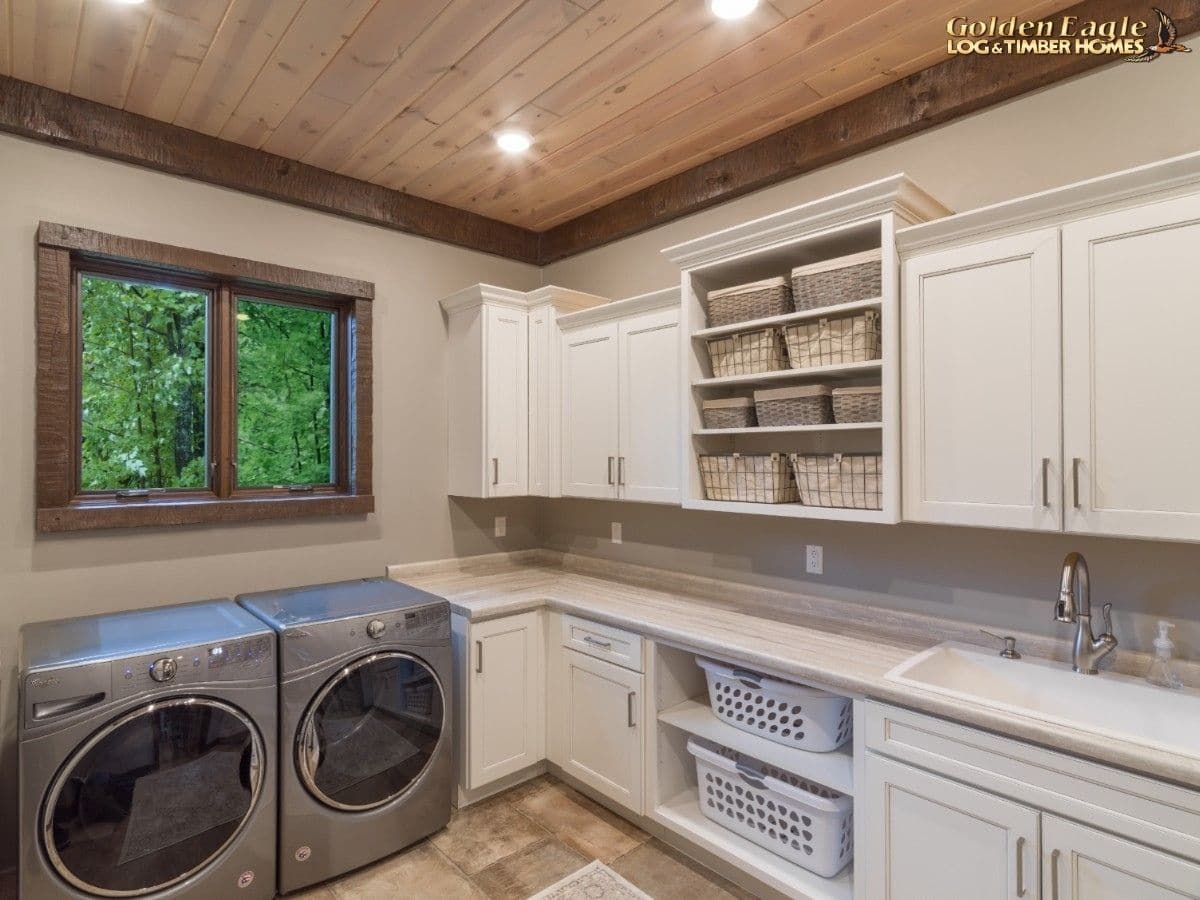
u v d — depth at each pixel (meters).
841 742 2.17
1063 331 1.74
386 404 3.24
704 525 3.03
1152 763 1.37
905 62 2.22
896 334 2.03
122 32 2.01
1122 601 1.91
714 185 2.92
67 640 2.05
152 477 2.66
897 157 2.41
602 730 2.67
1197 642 1.80
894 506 2.02
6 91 2.25
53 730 1.79
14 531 2.29
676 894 2.23
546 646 2.95
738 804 2.31
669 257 2.63
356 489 3.11
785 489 2.38
